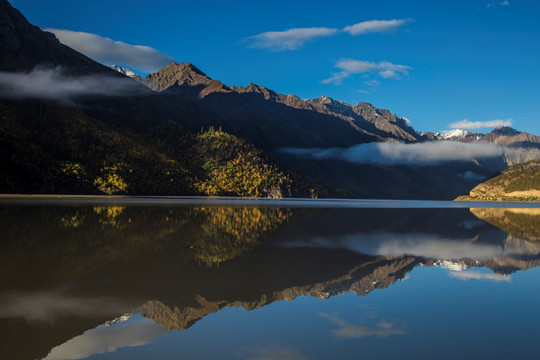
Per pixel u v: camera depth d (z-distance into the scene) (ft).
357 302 75.15
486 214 438.40
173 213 293.84
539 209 609.01
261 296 77.66
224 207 418.51
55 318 60.08
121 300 70.85
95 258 108.47
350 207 542.16
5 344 49.93
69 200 444.14
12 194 542.16
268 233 190.60
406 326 61.93
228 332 57.88
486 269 112.16
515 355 51.80
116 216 245.86
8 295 70.69
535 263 124.26
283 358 49.39
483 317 67.05
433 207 643.86
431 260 124.98
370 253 136.15
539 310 71.61
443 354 51.62
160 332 56.85
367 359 49.62
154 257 113.91
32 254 110.32
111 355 48.60
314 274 99.71
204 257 117.70
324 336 57.11
